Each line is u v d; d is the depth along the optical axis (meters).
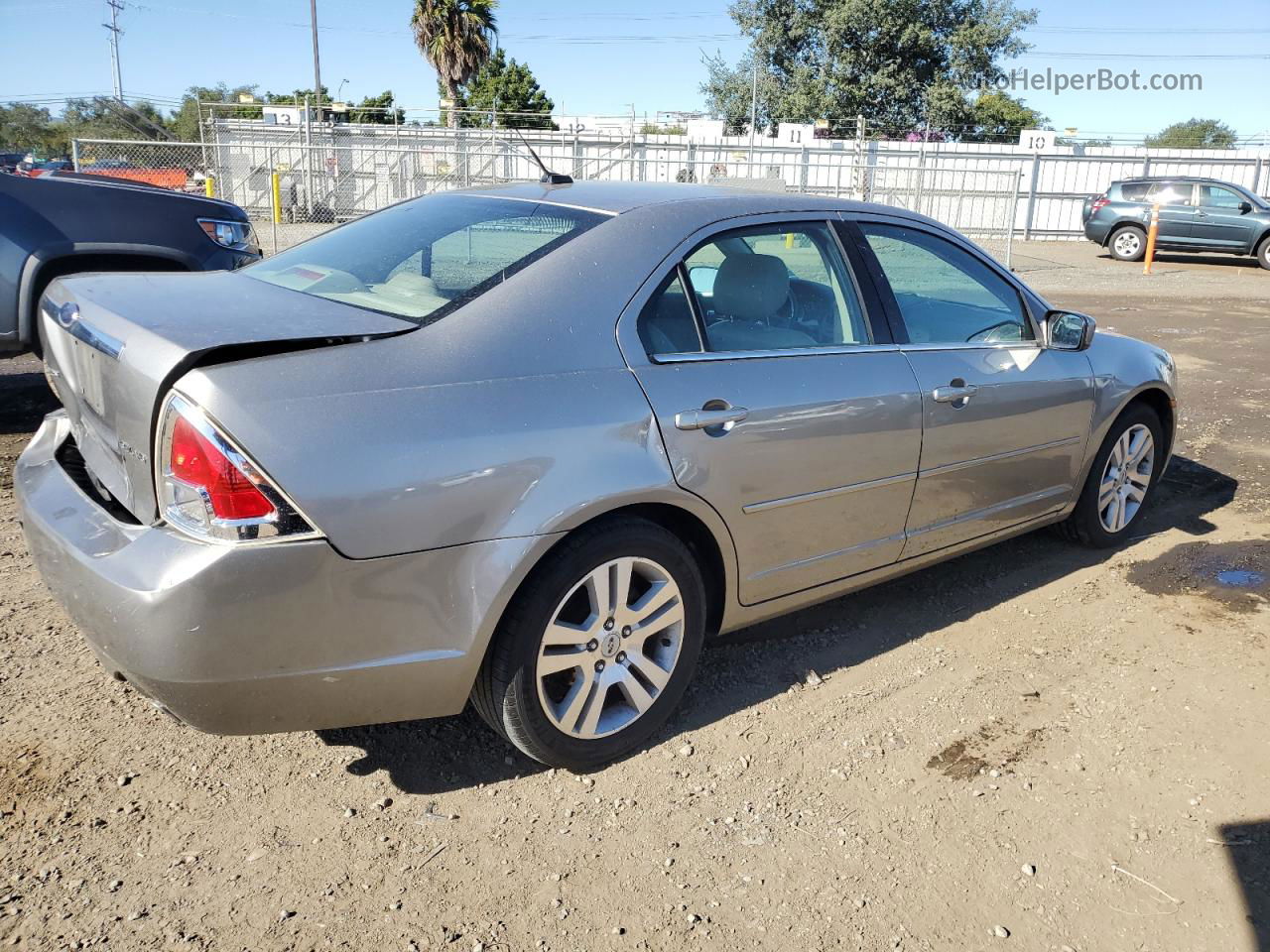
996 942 2.30
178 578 2.18
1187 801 2.80
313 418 2.26
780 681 3.40
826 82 41.56
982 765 2.96
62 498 2.68
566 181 3.47
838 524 3.29
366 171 22.23
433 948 2.23
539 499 2.51
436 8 35.75
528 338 2.62
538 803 2.74
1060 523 4.64
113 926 2.24
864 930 2.32
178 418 2.21
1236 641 3.75
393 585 2.36
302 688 2.35
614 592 2.76
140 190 6.08
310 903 2.34
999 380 3.71
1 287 5.62
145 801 2.67
